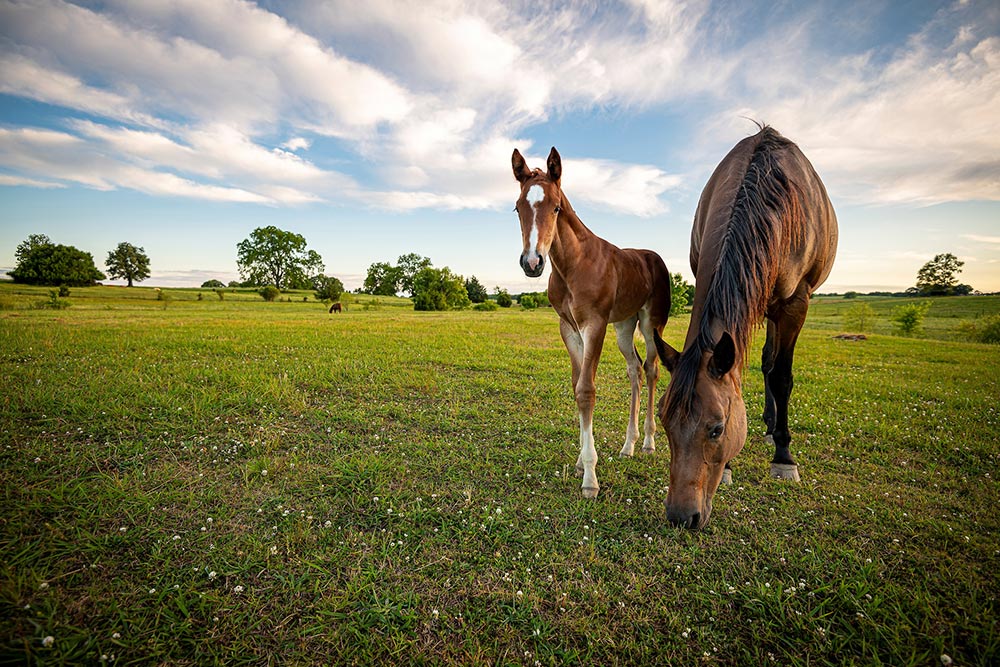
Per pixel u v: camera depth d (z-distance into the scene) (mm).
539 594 2316
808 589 2396
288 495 3189
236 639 1953
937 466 4039
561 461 4070
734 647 2041
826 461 4148
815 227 3826
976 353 12742
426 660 1900
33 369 6137
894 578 2496
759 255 2957
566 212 3727
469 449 4207
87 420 4270
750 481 3783
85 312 24750
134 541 2553
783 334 3992
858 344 15305
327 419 4824
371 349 10102
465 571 2480
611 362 9406
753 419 5555
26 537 2504
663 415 2596
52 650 1809
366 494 3240
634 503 3352
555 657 1955
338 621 2088
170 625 1983
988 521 3068
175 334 11727
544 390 6559
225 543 2596
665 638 2080
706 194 4461
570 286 3799
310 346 10430
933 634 2098
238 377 6152
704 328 2691
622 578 2473
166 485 3201
